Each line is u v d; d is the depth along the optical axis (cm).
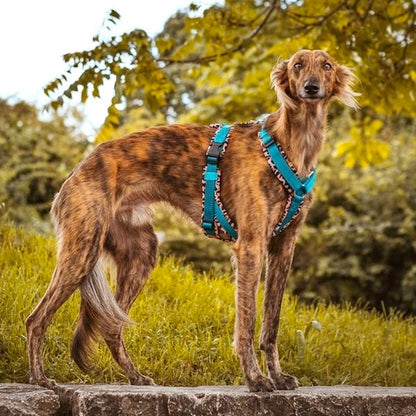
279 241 525
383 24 850
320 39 848
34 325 501
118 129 1606
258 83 1095
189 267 842
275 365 514
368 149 1059
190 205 530
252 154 505
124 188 523
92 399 439
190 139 528
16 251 737
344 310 829
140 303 677
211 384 586
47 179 1483
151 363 591
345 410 475
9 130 1505
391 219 1369
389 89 864
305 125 499
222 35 900
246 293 489
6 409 421
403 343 745
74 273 501
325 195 1452
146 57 811
